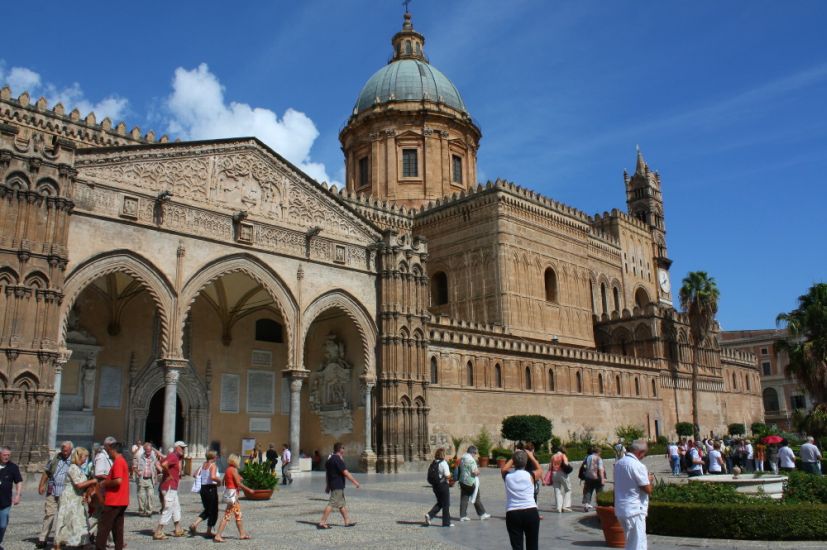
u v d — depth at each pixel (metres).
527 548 12.89
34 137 33.44
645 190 104.50
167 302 37.72
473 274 71.50
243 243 41.53
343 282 46.81
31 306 31.97
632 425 74.12
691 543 17.56
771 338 135.38
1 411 30.31
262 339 50.75
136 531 20.28
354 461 47.66
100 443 40.81
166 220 38.34
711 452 37.06
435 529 20.39
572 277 79.75
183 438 45.34
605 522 17.70
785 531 17.45
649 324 81.75
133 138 51.62
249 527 21.16
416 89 82.62
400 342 48.38
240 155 42.59
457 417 54.28
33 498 28.19
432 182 79.62
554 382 65.00
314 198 46.16
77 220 34.69
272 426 50.12
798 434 86.06
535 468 23.16
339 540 18.52
